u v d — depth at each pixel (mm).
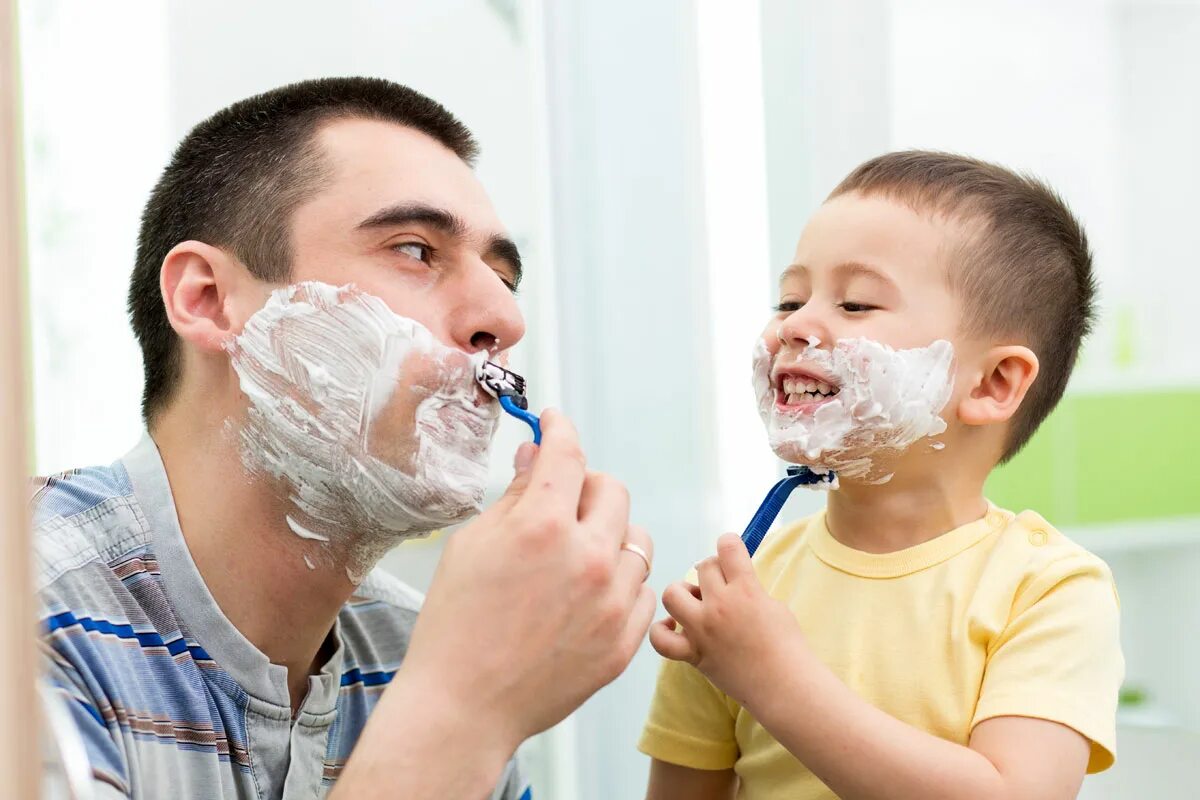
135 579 780
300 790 826
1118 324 2242
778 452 854
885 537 886
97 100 1740
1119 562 2262
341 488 792
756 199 1712
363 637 952
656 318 1763
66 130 1728
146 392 865
